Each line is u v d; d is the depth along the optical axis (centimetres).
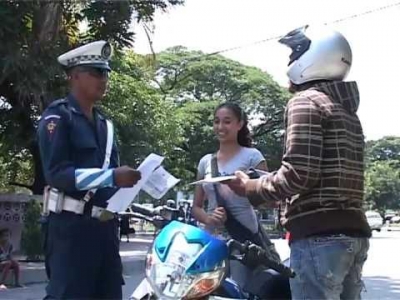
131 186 322
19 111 1555
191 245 262
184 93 4091
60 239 345
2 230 1173
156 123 2262
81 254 345
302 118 286
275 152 4028
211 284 263
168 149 2466
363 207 303
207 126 3700
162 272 262
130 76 2147
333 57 300
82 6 1334
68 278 343
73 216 343
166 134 2431
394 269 1608
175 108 3659
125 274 1276
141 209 321
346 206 290
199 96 4097
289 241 300
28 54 1183
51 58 1203
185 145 3650
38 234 1410
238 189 299
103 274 357
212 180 304
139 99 2119
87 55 352
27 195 1627
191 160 3653
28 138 1605
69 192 342
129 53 2008
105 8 1381
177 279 260
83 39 1410
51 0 1199
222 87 4072
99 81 353
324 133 289
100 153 353
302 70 304
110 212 332
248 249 275
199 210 389
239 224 386
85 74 351
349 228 289
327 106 290
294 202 295
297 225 293
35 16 1192
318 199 288
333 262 286
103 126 362
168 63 4038
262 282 312
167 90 4022
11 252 1166
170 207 309
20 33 1177
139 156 2109
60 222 345
